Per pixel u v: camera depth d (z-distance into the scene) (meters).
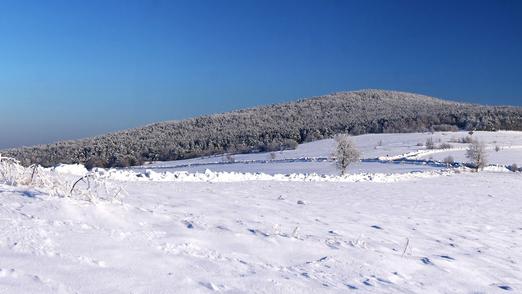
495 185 34.72
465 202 20.72
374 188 24.92
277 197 14.83
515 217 16.61
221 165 72.50
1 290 3.58
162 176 19.20
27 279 3.91
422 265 7.06
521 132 108.44
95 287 4.02
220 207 10.12
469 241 10.23
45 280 3.96
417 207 16.80
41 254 4.62
